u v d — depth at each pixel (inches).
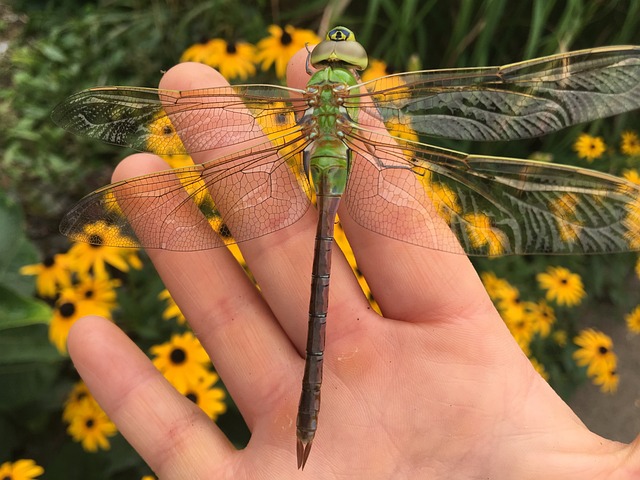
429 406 3.7
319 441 3.7
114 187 3.7
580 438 3.4
